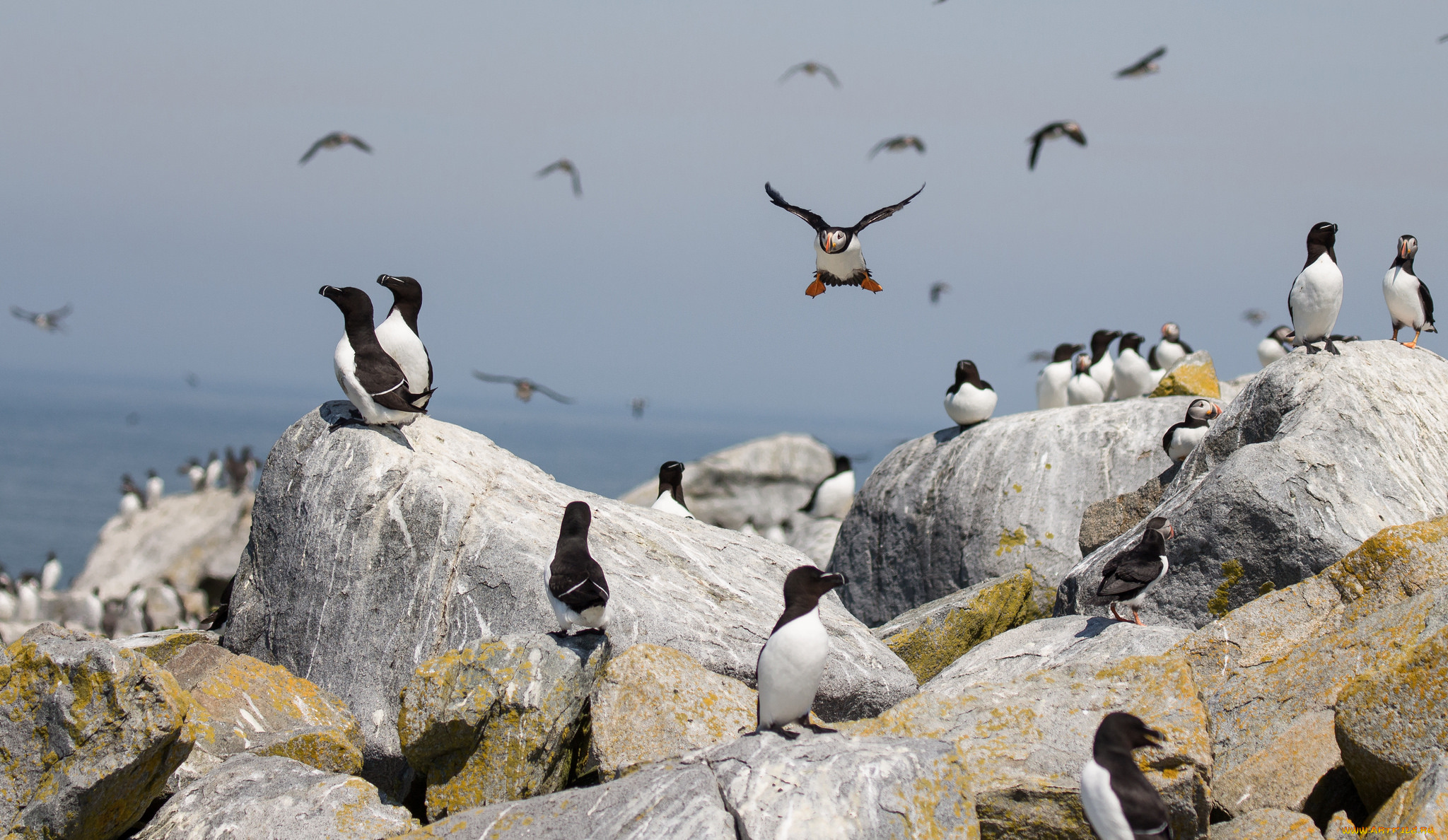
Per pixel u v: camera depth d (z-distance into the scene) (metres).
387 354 14.09
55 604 40.47
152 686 10.62
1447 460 14.66
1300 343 16.08
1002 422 21.84
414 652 12.95
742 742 9.65
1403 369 15.62
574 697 11.09
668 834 8.73
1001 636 13.25
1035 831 9.74
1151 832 8.09
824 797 8.85
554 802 9.59
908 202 13.79
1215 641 11.62
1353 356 15.51
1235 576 13.12
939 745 9.57
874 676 12.70
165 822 10.80
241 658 13.18
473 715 10.72
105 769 10.27
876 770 9.05
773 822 8.70
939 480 21.64
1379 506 13.31
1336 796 9.97
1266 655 11.34
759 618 13.40
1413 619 10.44
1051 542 19.89
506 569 12.91
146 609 38.38
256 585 14.41
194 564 41.88
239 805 10.66
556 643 11.30
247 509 42.81
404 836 9.76
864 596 22.27
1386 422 14.52
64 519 104.81
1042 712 10.62
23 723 10.69
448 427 15.28
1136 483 20.02
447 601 13.05
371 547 13.56
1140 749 9.79
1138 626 12.47
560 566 11.27
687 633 12.65
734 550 15.21
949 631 16.03
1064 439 20.88
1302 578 12.74
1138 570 12.12
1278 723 10.62
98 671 10.56
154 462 182.12
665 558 14.23
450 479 13.95
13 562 80.38
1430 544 11.45
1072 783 9.72
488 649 11.16
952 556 20.84
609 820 9.10
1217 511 13.29
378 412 14.00
